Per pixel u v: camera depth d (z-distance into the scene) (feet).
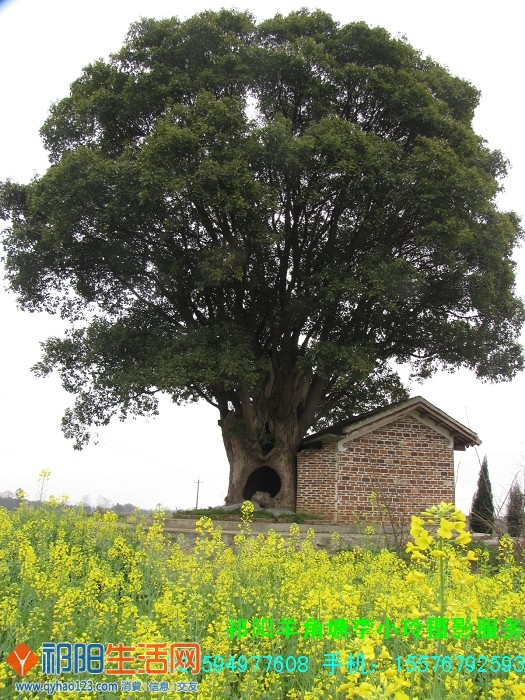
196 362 58.70
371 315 66.44
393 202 62.54
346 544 52.16
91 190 58.70
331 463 67.77
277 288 68.49
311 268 67.72
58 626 21.81
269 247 63.21
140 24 67.87
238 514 62.75
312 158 61.00
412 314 69.51
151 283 68.69
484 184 63.21
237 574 28.48
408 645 21.33
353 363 60.49
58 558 28.94
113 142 67.46
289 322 65.62
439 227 60.54
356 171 59.47
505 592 27.50
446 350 71.51
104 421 71.05
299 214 66.49
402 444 69.67
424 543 14.67
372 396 82.79
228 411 73.10
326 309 63.87
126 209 59.11
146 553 33.19
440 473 70.13
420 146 64.59
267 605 25.50
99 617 23.63
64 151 68.28
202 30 64.69
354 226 67.05
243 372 58.39
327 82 66.59
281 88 67.51
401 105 65.87
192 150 58.65
